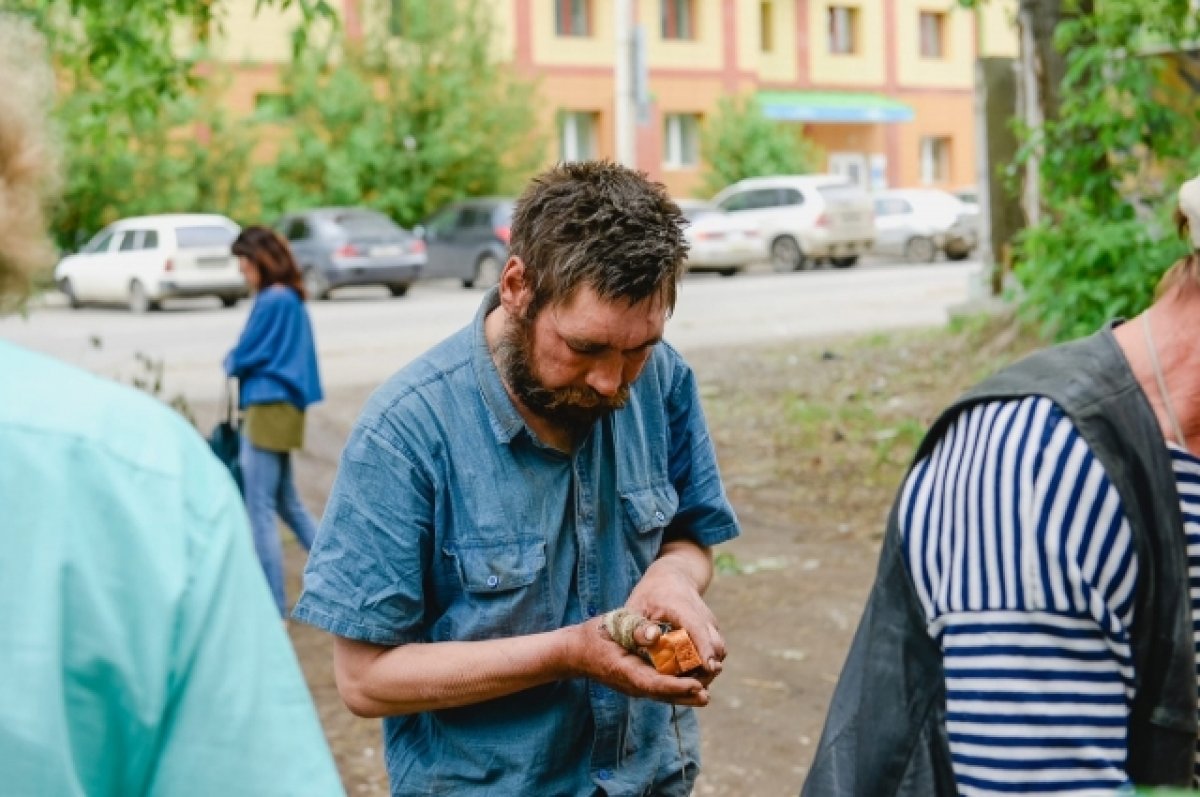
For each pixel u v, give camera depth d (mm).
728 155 37781
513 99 32781
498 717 2262
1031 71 10820
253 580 1283
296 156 30969
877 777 1777
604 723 2273
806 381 12883
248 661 1248
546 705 2260
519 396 2205
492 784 2258
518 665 2148
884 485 8883
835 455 9766
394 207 31500
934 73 46188
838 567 7102
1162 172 8953
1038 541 1623
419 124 32125
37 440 1201
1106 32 8383
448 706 2189
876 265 31734
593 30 38781
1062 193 8836
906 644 1782
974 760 1648
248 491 6492
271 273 6520
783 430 10734
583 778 2291
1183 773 1651
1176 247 7949
